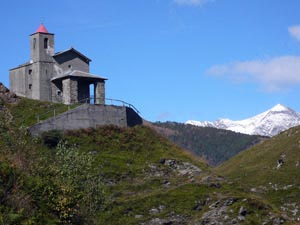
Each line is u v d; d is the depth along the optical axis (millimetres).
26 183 42719
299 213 98875
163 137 97250
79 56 109688
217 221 73500
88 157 57062
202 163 92938
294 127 147875
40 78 105812
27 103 94750
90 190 54438
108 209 72438
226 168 141375
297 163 124312
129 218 72000
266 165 129375
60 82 106438
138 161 87375
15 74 110250
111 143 89375
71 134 87875
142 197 76875
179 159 90438
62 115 88562
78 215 46625
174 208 75438
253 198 80062
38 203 42219
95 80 102312
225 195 79625
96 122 91750
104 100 102062
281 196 109312
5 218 39062
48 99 105688
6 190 41438
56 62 107688
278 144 140375
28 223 39562
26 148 47688
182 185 81125
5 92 95625
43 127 86438
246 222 73812
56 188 44219
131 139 92062
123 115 95000
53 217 42344
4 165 42531
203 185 81500
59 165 53312
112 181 80500
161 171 86375
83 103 98812
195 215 74812
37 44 107000
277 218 75938
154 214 73625
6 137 47438
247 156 143625
